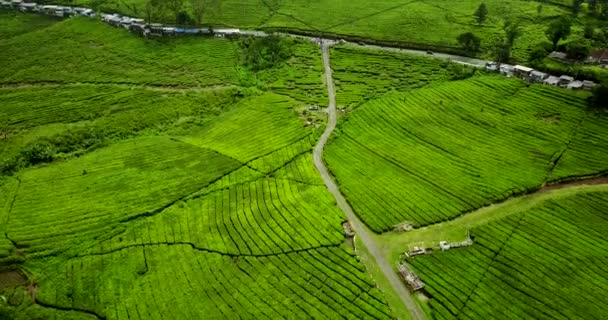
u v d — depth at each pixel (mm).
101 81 198625
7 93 191750
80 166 146375
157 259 112125
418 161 136250
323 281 102438
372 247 110125
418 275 102250
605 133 139375
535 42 192250
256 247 112125
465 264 104250
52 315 101438
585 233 110375
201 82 193875
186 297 102312
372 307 95938
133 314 99875
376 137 148375
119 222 123812
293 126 158125
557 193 122750
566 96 155000
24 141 160125
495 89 164875
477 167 132375
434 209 119000
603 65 171125
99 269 110812
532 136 142250
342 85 181250
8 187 138375
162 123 170375
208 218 122500
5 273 112438
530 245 107875
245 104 175375
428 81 178000
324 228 115062
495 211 118312
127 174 140750
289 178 133625
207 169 140250
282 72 194375
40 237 120250
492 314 94188
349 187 128000
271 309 97938
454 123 151250
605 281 99875
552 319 93125
